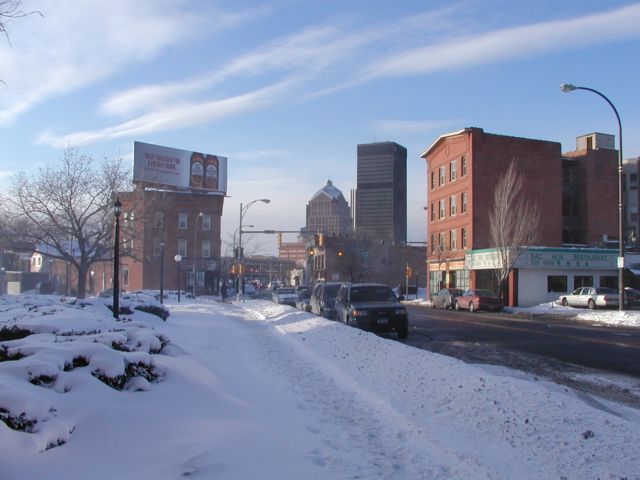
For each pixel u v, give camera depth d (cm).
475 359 1402
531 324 2636
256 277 15362
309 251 4791
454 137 5359
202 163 7844
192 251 7419
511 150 5091
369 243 8281
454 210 5400
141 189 4075
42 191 3238
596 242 5575
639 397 944
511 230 4428
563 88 2691
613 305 3622
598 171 5706
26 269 9225
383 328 1927
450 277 5456
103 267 7119
